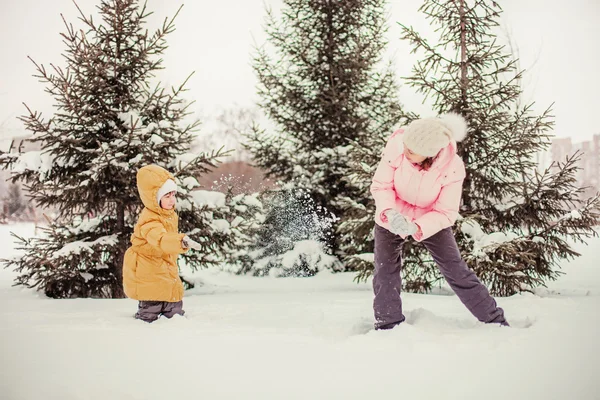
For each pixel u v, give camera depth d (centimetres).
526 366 211
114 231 644
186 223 627
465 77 616
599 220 587
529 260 539
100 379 201
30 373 208
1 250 1168
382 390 189
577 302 372
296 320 346
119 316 372
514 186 605
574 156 591
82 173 583
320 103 926
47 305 468
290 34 965
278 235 931
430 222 289
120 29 610
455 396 183
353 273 884
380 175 310
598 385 192
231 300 512
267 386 194
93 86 591
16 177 592
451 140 289
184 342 256
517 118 600
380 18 961
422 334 265
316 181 915
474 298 298
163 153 623
